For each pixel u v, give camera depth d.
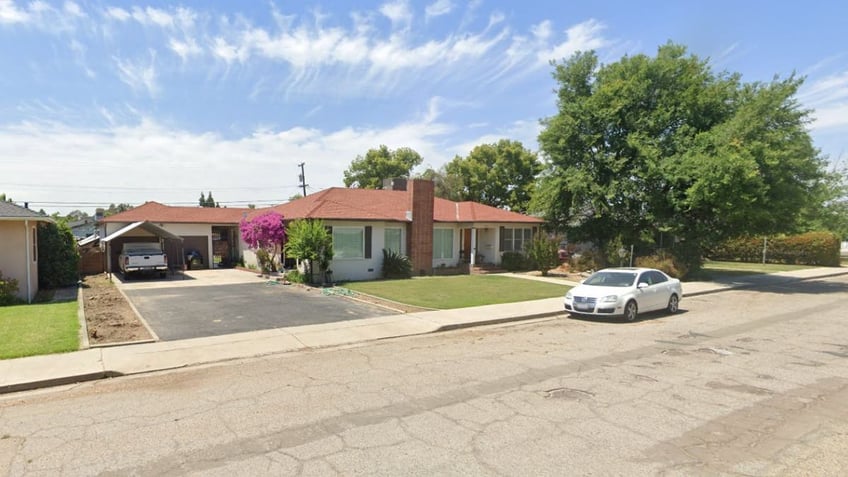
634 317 13.60
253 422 5.70
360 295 17.36
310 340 10.38
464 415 5.91
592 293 13.50
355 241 23.31
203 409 6.18
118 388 7.18
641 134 25.09
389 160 54.03
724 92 25.02
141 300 16.12
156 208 32.88
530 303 15.76
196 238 32.00
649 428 5.50
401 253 25.14
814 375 7.79
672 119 25.45
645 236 26.28
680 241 26.69
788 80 22.48
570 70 28.03
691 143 23.94
